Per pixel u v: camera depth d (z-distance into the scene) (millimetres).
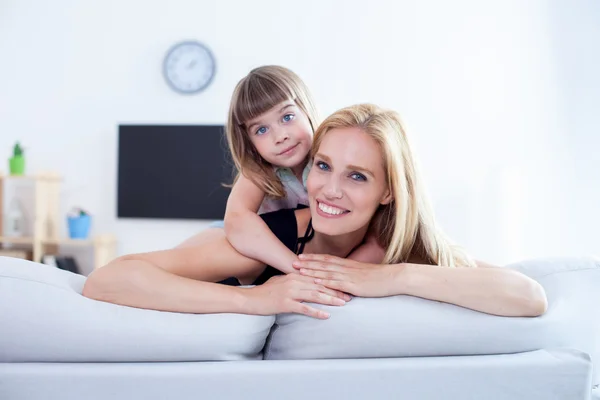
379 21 4109
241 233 1219
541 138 3994
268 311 958
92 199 4219
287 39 4145
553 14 3994
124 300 931
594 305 1009
